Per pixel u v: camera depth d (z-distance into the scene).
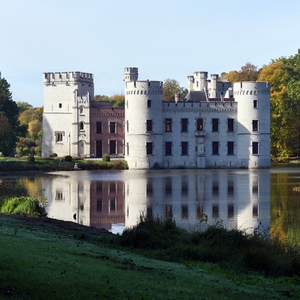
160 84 104.31
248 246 26.30
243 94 105.62
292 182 69.94
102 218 43.97
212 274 22.03
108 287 18.00
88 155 118.06
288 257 24.48
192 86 133.88
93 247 25.89
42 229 31.89
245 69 159.88
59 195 58.75
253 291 19.88
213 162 106.44
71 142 119.44
